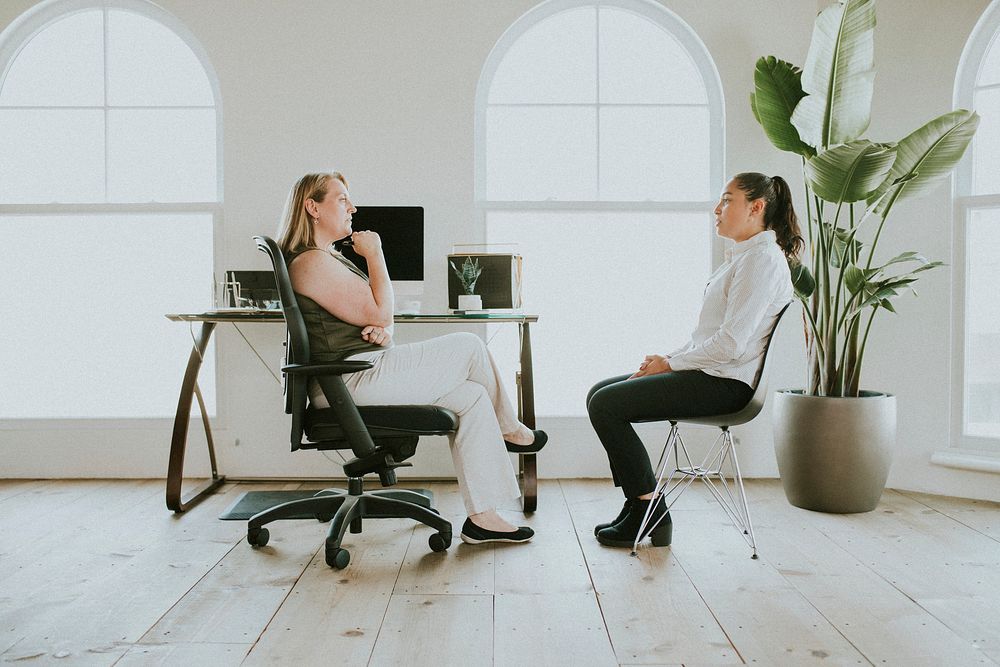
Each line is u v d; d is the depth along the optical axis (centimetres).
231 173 359
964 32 326
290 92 359
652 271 378
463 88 359
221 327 361
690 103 374
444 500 323
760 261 238
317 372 229
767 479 360
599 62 373
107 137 371
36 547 256
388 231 344
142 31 369
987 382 335
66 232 374
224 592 214
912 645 179
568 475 365
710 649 177
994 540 264
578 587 218
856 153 269
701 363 241
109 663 170
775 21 358
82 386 377
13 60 371
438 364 250
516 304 335
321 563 239
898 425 341
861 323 345
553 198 374
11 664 169
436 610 201
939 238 331
